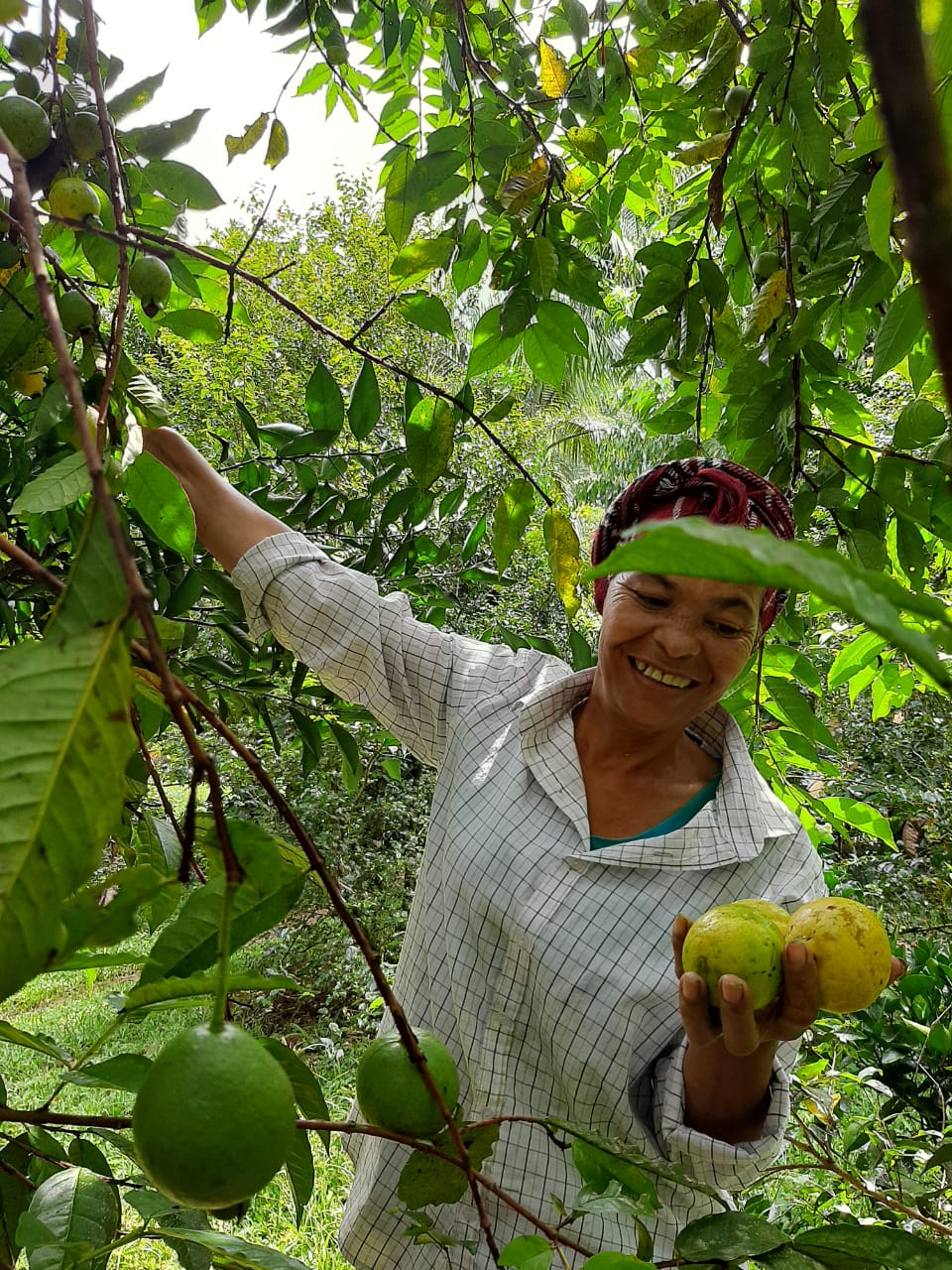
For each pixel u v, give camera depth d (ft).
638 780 5.45
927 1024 11.28
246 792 20.93
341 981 19.20
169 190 5.20
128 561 1.59
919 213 0.65
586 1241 4.72
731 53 6.18
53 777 1.61
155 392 4.38
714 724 5.83
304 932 20.48
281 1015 20.01
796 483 7.02
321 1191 12.21
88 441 1.60
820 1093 8.88
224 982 2.01
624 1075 4.78
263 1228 11.42
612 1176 3.13
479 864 5.25
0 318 4.08
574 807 5.23
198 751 1.77
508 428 22.48
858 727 20.62
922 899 18.03
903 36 0.66
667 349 7.88
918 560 6.95
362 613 5.98
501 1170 4.88
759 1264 2.74
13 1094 15.80
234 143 6.32
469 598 17.43
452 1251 4.97
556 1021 4.87
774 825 5.22
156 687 3.51
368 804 21.90
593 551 5.88
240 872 1.90
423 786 22.66
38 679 1.61
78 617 1.64
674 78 8.99
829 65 5.34
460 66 7.13
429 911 5.65
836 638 13.93
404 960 5.89
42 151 4.31
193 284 4.93
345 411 6.19
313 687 7.45
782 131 5.74
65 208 4.04
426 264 6.23
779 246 7.25
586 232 6.95
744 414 6.93
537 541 22.53
